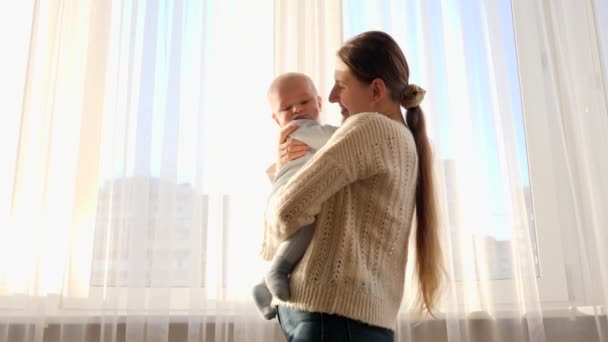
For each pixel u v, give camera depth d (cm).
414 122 130
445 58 183
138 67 177
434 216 127
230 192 173
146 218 168
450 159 176
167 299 165
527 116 184
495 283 171
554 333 170
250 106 178
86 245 170
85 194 173
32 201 168
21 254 166
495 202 176
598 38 183
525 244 170
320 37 183
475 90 182
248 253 169
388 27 186
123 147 172
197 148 172
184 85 179
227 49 182
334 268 101
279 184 117
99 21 183
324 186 102
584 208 176
